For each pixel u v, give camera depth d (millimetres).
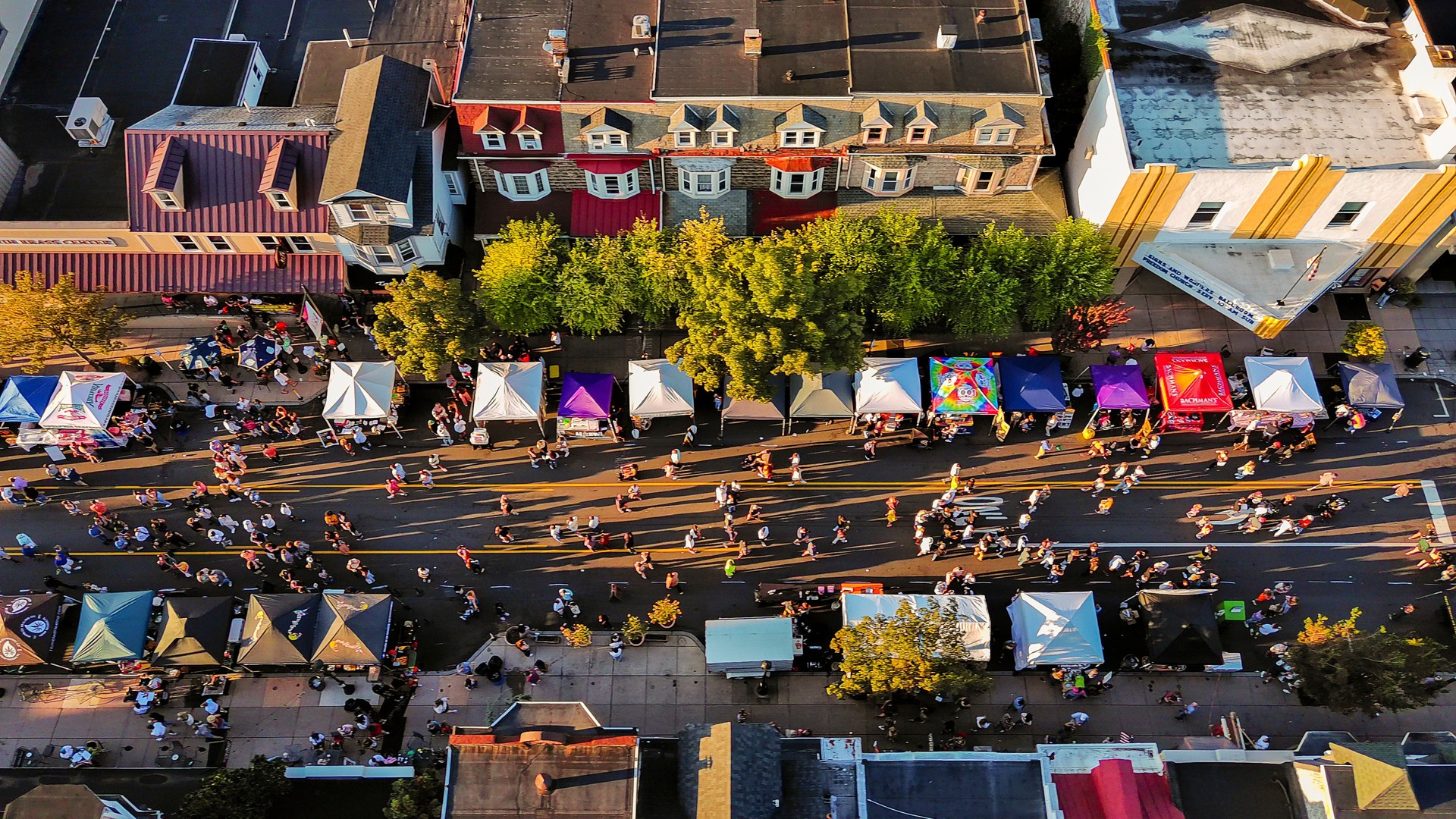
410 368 60812
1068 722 55156
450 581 59562
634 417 63781
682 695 56094
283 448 64312
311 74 70312
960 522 61031
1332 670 52000
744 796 45750
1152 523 61250
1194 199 62312
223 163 63719
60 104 71500
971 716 55062
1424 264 67938
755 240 67062
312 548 60625
